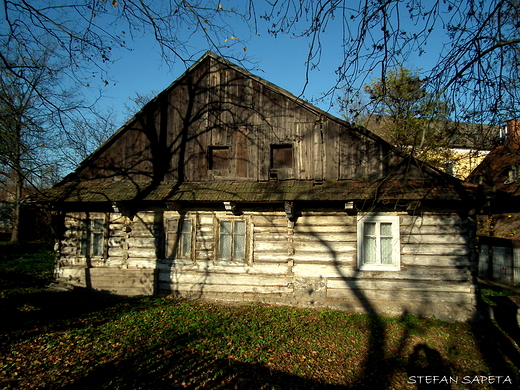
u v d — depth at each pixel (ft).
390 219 32.63
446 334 27.22
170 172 37.32
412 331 27.48
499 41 19.48
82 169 39.55
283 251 34.12
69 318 27.55
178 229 36.45
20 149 32.78
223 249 35.47
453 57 21.75
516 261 50.34
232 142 36.42
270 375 19.90
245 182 35.29
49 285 37.68
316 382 19.51
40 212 80.33
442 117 26.76
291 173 34.63
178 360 21.01
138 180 37.88
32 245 72.64
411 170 32.12
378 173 32.71
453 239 31.73
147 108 38.70
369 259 32.89
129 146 38.68
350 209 32.14
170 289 35.83
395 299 31.76
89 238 38.29
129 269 36.83
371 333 26.86
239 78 36.96
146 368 19.86
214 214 35.88
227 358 21.65
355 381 19.95
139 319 28.04
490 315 30.50
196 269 35.47
